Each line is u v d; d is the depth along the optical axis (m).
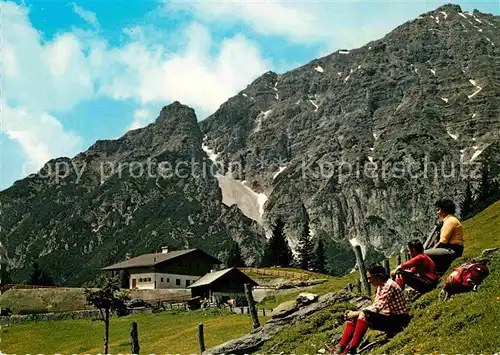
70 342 73.50
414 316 20.34
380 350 18.70
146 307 102.50
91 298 70.38
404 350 17.77
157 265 137.88
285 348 25.94
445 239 20.50
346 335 18.14
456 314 18.77
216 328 55.84
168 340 56.59
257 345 28.19
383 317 18.23
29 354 68.12
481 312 18.09
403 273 19.81
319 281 114.06
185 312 91.06
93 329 82.25
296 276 147.25
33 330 83.75
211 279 114.69
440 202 21.19
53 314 95.56
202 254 146.88
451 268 27.53
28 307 112.31
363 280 33.59
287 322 29.14
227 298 113.44
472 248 43.72
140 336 68.75
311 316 28.70
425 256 19.94
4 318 92.62
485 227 62.00
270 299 99.56
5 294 114.31
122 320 89.69
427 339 17.88
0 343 75.88
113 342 68.62
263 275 150.75
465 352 16.14
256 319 37.72
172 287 139.12
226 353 28.31
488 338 16.45
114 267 144.88
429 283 19.59
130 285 142.38
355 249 34.34
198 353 45.59
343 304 28.61
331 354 18.34
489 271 22.78
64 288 117.44
